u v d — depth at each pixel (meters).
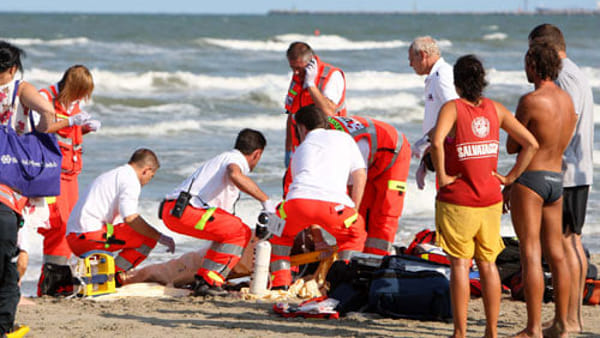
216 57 118.31
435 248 17.83
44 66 91.38
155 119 62.22
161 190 34.72
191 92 81.25
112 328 13.94
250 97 73.38
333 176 16.25
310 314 14.93
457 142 11.66
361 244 17.08
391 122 64.94
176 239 26.28
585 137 13.45
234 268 19.00
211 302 16.83
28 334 13.36
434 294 14.57
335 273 15.71
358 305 15.48
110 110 66.00
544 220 12.91
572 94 13.25
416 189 33.88
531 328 12.48
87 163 41.22
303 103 19.78
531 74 12.73
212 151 46.72
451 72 17.02
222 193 17.61
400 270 15.09
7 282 11.72
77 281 17.83
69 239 17.64
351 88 87.69
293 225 16.92
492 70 102.19
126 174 17.75
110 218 17.80
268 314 15.43
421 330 13.84
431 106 17.28
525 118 12.41
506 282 17.75
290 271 18.11
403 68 110.94
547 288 16.92
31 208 14.19
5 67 12.95
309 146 16.50
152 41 139.38
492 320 12.03
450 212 11.79
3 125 12.36
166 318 15.00
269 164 41.19
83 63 97.94
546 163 12.48
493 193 11.79
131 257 18.17
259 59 117.88
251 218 29.03
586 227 28.19
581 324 13.84
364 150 17.27
